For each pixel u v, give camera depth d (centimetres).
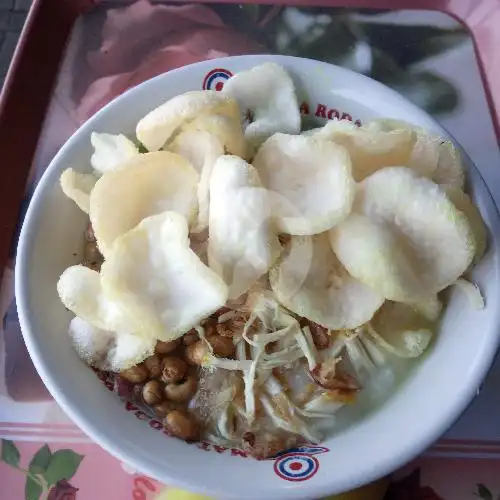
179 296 23
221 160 24
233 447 24
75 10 38
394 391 25
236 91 30
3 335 29
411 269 24
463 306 24
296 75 30
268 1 39
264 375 25
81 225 27
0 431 27
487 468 26
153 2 39
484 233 24
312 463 22
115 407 24
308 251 24
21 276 24
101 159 27
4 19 41
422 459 26
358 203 24
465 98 35
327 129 25
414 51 37
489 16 38
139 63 37
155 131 25
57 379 22
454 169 25
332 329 25
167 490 25
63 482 26
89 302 23
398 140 25
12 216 32
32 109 35
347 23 38
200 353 25
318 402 25
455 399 22
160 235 23
